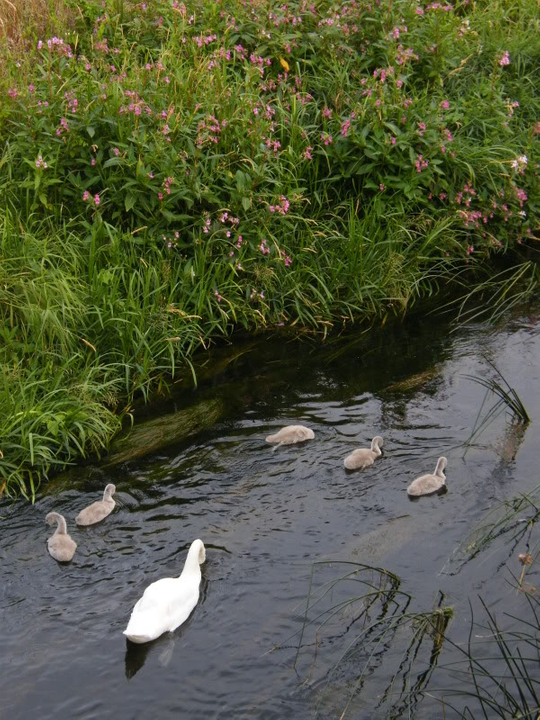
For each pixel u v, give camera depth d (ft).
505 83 42.06
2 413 23.82
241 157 31.53
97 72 32.83
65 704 16.42
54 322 25.85
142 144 29.40
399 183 33.60
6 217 28.27
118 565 20.15
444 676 16.87
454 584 19.31
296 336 31.40
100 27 34.50
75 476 23.49
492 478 23.08
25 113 29.94
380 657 17.35
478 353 30.07
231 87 33.63
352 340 31.24
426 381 28.27
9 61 32.73
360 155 33.83
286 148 33.91
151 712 16.25
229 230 30.50
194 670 17.20
